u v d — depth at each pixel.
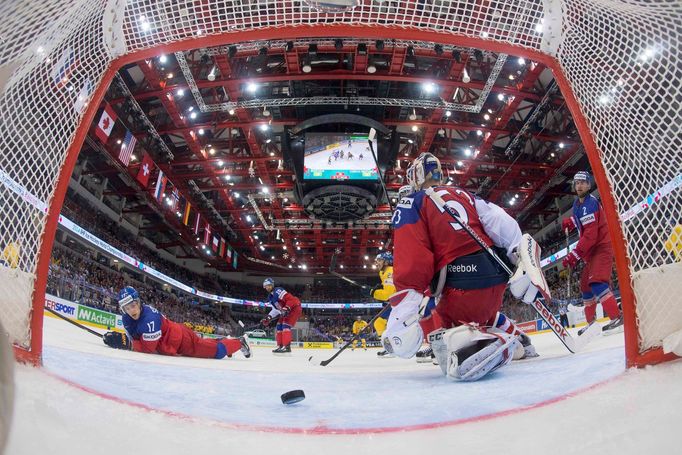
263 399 1.72
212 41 2.06
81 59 1.74
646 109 1.56
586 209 4.12
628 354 1.44
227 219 34.38
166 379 2.14
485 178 25.88
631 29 1.63
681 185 1.41
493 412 1.22
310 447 0.98
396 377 2.57
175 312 27.95
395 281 2.19
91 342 4.92
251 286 46.31
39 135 1.55
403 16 2.15
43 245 1.52
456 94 18.97
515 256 2.27
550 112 19.67
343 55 16.72
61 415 0.92
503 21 2.09
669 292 1.34
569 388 1.46
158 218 32.53
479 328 2.17
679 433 0.83
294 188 23.55
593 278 4.11
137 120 19.58
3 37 1.33
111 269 24.89
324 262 43.06
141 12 1.95
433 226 2.24
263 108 19.91
